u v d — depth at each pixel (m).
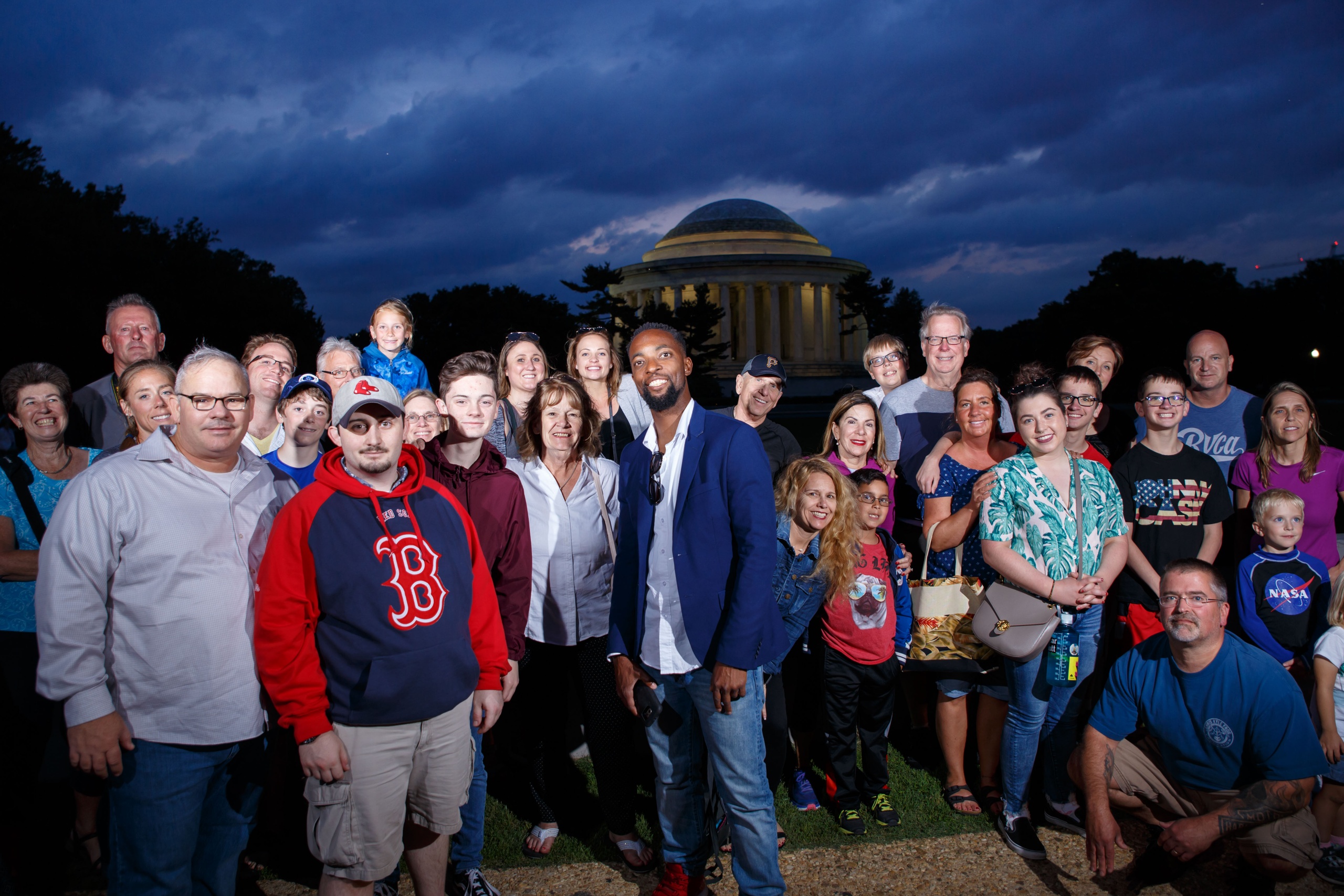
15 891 4.24
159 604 3.28
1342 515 9.97
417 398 4.61
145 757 3.29
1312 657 4.85
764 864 3.71
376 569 3.31
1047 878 4.34
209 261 46.47
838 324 96.88
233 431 3.44
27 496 4.71
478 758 4.18
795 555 4.80
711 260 90.00
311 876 4.48
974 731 6.20
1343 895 4.12
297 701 3.22
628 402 6.88
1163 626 4.36
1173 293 71.81
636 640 3.86
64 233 34.50
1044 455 4.74
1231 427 6.71
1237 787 4.23
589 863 4.55
